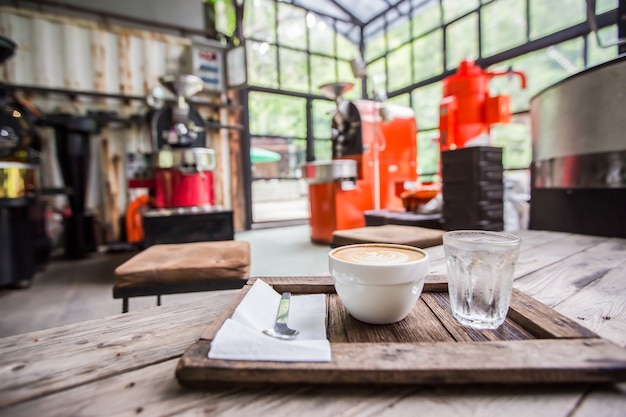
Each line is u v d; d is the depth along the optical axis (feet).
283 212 20.70
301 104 18.33
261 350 1.09
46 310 6.29
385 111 11.48
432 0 16.34
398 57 18.31
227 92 15.75
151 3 14.05
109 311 6.21
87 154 11.28
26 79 11.74
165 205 8.70
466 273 1.40
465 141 9.30
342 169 10.95
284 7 17.47
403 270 1.32
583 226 5.01
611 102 4.58
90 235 12.13
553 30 11.80
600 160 4.73
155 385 1.07
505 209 9.99
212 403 0.97
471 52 14.78
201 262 2.96
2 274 7.27
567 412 0.90
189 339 1.39
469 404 0.95
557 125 5.45
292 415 0.92
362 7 18.85
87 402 0.99
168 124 9.33
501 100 9.03
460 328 1.36
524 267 2.41
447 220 6.88
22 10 11.53
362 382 1.01
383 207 12.55
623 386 1.00
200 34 15.29
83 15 12.75
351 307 1.42
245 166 16.39
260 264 8.96
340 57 19.44
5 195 7.11
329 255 1.52
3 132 7.46
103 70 13.01
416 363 1.03
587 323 1.45
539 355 1.06
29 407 0.97
